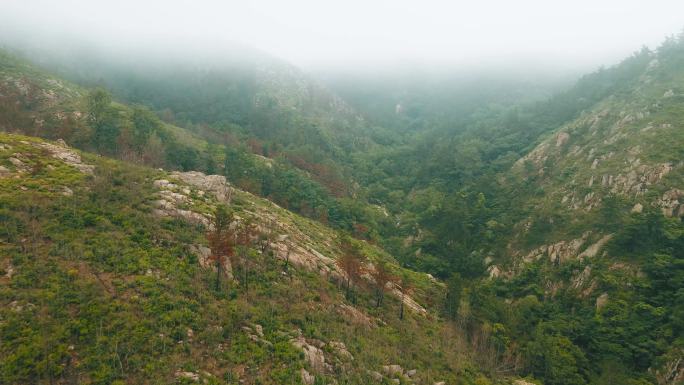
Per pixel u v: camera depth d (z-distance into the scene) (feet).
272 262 140.26
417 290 195.62
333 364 102.37
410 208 354.13
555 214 240.53
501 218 275.39
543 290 203.72
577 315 177.47
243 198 207.41
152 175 168.55
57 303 86.38
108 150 228.22
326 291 140.05
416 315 162.40
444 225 282.77
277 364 93.50
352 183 406.41
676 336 144.36
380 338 126.72
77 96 330.54
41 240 102.83
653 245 176.14
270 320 108.06
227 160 297.74
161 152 255.09
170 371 80.69
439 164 399.85
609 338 156.56
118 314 89.40
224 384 82.43
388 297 165.37
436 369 122.93
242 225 152.97
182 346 87.86
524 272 218.38
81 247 104.83
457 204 299.58
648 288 164.35
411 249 277.64
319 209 284.61
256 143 392.68
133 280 101.35
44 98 291.58
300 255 156.87
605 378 140.15
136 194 142.10
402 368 114.93
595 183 238.27
